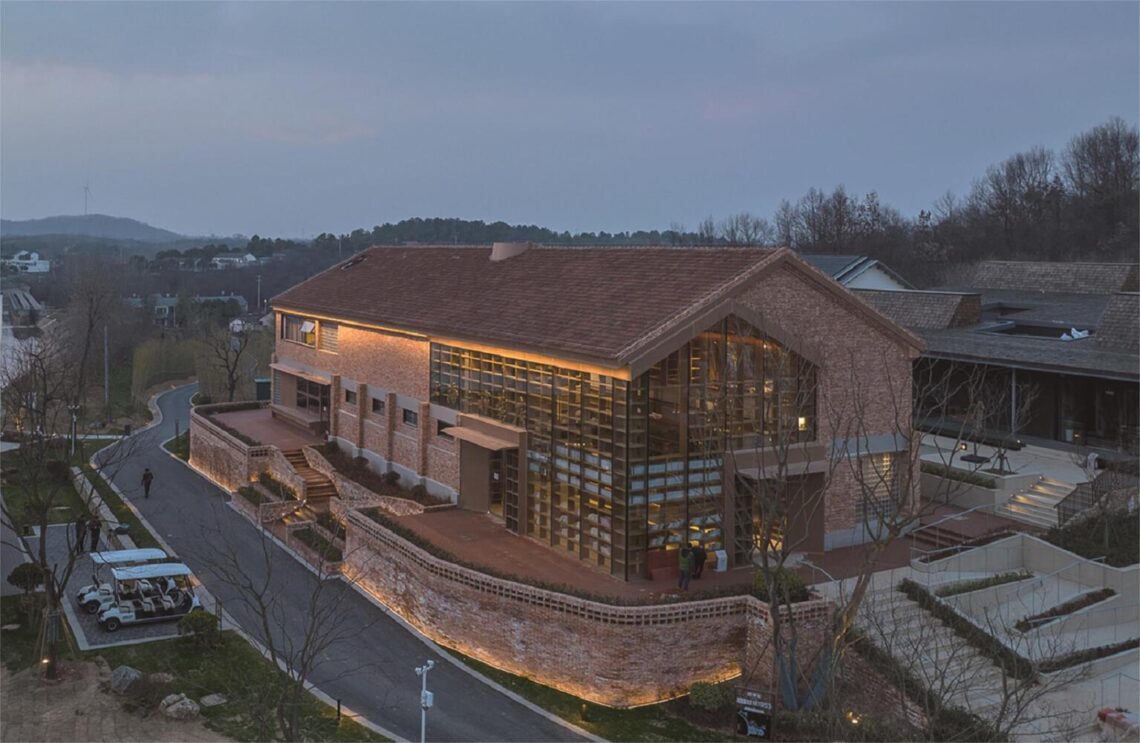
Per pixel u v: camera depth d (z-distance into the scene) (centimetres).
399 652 2692
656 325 2683
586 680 2438
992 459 3606
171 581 2922
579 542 2911
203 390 7850
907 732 1997
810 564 2703
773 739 2206
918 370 4372
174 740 2169
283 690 2019
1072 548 2920
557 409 2991
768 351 2908
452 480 3606
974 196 10450
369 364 4216
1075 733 2034
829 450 2991
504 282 3731
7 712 2291
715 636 2469
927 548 3067
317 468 4266
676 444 2783
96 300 7744
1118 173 9319
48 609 2575
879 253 9956
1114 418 3744
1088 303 4906
